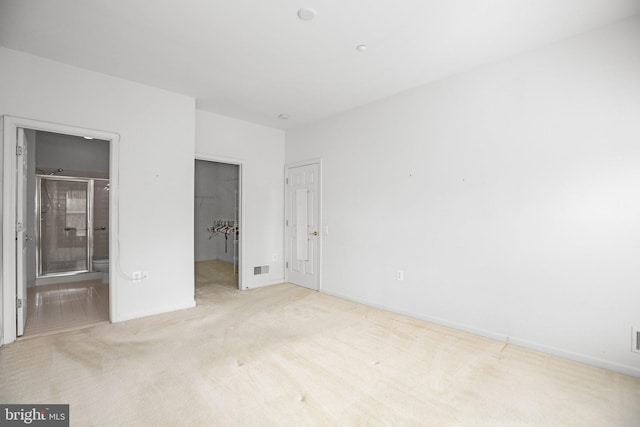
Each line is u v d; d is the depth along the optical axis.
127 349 2.56
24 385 2.02
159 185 3.46
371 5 2.05
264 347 2.63
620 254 2.21
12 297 2.67
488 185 2.84
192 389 2.00
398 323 3.22
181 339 2.78
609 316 2.26
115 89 3.16
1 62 2.59
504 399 1.92
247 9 2.10
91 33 2.40
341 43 2.52
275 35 2.42
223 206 7.25
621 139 2.20
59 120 2.85
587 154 2.33
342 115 4.19
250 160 4.66
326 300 4.07
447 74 3.07
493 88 2.81
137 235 3.31
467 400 1.91
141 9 2.10
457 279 3.05
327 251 4.39
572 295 2.41
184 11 2.12
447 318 3.14
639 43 2.13
